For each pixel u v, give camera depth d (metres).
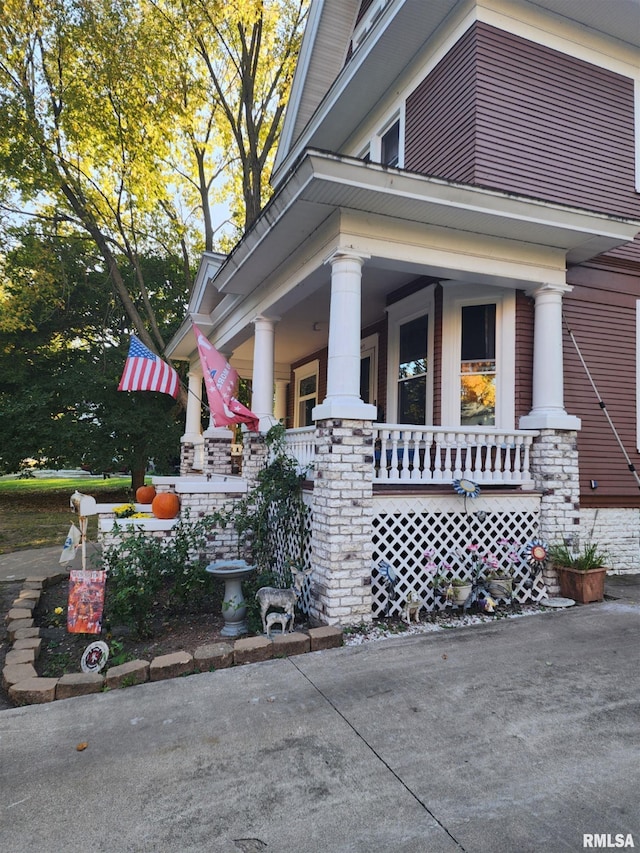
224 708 3.38
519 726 3.12
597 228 5.70
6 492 19.77
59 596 6.31
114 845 2.18
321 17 10.85
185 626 5.19
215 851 2.14
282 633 4.76
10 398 14.83
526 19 6.84
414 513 5.52
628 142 7.43
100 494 18.36
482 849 2.13
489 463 5.89
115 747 2.94
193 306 10.02
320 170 4.54
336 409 4.95
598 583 5.73
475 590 5.38
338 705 3.40
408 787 2.54
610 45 7.38
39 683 3.62
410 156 7.81
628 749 2.86
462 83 6.71
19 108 13.16
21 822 2.33
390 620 5.16
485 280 5.98
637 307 7.34
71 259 16.20
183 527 6.46
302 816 2.35
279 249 6.22
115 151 14.87
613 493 6.99
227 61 15.05
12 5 12.33
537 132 6.79
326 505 5.00
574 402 6.87
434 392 6.88
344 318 5.14
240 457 14.36
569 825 2.27
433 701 3.44
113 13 12.80
